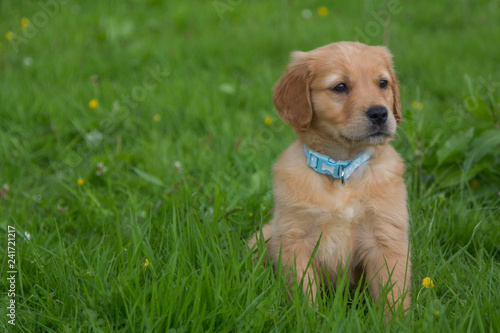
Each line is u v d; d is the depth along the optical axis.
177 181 3.62
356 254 2.63
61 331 2.16
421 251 2.75
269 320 2.14
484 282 2.33
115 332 2.10
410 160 3.73
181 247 2.50
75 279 2.39
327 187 2.56
